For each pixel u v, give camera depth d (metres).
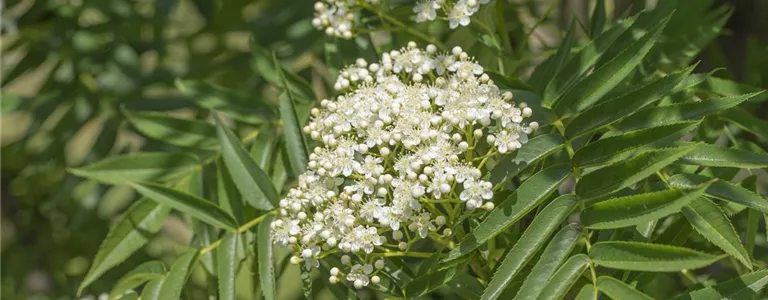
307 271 1.02
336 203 1.00
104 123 1.25
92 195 1.27
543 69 1.09
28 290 1.37
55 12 1.27
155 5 1.26
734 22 1.30
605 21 1.12
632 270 0.96
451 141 1.00
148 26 1.28
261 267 1.03
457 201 0.99
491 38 1.09
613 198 0.97
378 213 0.99
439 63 1.03
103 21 1.26
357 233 0.99
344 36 1.09
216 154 1.10
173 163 1.09
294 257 1.01
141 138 1.25
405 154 1.02
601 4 1.12
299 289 1.26
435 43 1.10
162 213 1.07
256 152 1.09
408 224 1.01
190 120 1.11
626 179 0.96
